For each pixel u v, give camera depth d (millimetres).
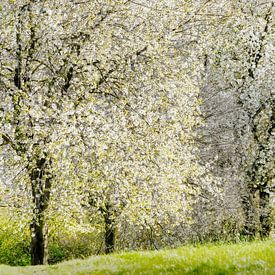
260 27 35094
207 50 34000
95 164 22094
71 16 23297
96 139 20500
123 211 23422
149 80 24000
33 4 21609
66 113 19188
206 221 33250
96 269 13758
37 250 23094
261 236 33500
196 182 31016
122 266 13477
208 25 31438
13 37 22000
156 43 23578
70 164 20891
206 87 37688
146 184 23297
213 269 10852
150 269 12156
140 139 23031
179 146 26422
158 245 33375
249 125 34750
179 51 27859
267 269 9492
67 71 22609
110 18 23906
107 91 21469
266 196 34594
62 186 21578
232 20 33094
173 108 23391
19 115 20109
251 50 35250
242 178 34062
